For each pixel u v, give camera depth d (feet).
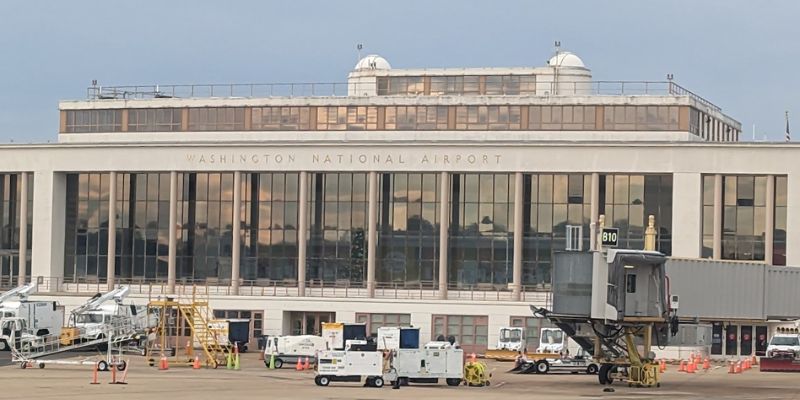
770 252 541.75
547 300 559.38
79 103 643.04
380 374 359.05
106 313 519.60
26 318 525.75
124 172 605.73
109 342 419.74
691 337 412.77
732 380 399.24
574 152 559.38
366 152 577.84
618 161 555.28
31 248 614.34
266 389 337.93
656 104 586.86
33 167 613.11
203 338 479.82
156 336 524.52
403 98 608.60
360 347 467.11
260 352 549.95
